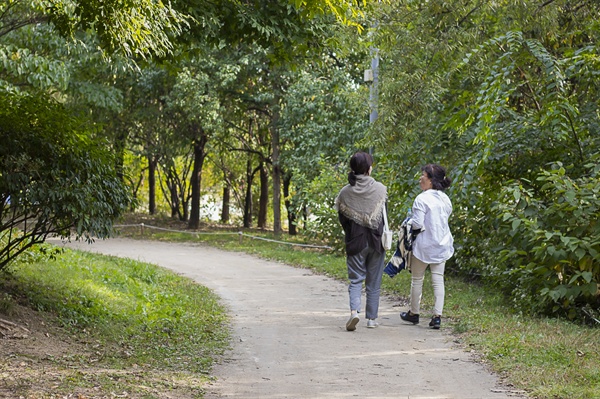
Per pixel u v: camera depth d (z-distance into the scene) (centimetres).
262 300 1168
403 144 1309
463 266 1298
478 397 581
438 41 1289
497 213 1020
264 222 3684
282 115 2631
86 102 2648
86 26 805
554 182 913
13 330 726
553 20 1246
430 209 888
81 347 727
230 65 2612
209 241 2750
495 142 1026
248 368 687
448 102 1398
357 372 666
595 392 560
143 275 1412
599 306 915
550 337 766
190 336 846
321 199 2031
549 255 902
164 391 588
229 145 3192
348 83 2469
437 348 771
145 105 3088
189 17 886
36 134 795
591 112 1072
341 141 2455
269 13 995
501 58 1045
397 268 918
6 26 1772
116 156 875
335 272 1546
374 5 1251
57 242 2345
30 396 527
